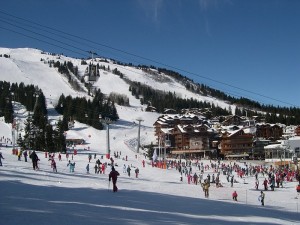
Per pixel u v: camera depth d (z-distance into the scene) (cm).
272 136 14625
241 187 5316
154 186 3919
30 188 2408
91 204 1945
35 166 3834
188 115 15562
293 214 2895
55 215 1479
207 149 13138
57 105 19025
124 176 5028
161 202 2480
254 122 15712
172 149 13612
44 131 9475
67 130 13900
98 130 15950
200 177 5331
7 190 2198
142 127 18400
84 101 17875
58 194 2253
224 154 13000
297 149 10700
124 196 2541
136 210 1895
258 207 3206
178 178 5784
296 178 6569
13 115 15188
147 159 9494
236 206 2880
